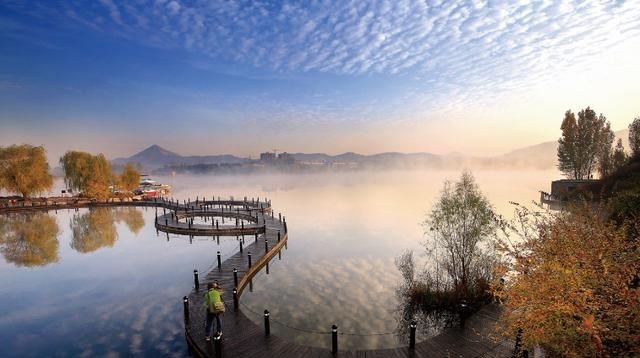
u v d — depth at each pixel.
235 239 40.62
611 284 8.32
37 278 25.86
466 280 19.83
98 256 32.53
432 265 27.34
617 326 7.95
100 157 76.00
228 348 14.23
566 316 8.29
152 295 22.17
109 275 26.50
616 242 9.27
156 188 108.94
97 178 74.06
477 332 15.04
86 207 71.06
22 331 17.39
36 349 15.66
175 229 43.81
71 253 33.69
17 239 40.44
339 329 17.34
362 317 18.72
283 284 24.03
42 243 38.22
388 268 27.42
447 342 14.36
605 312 8.04
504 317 10.48
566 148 72.06
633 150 58.28
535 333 8.52
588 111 69.50
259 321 18.20
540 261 9.48
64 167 74.12
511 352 13.41
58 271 27.61
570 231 9.85
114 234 43.62
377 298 21.31
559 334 8.43
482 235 19.34
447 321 18.12
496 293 10.47
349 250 33.50
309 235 40.69
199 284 22.27
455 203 19.91
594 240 9.54
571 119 71.25
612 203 15.30
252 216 51.25
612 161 61.66
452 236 20.45
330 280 24.78
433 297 19.66
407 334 16.89
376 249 33.75
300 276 25.75
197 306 18.45
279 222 45.88
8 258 31.84
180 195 107.44
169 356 14.98
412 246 34.72
